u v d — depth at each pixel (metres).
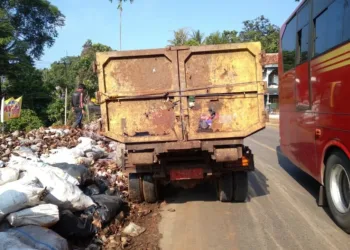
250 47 5.85
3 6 35.56
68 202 4.76
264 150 13.07
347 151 4.73
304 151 6.95
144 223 5.80
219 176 6.62
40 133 12.18
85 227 4.78
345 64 4.73
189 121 5.96
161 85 5.99
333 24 5.23
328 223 5.59
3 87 24.53
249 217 5.97
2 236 3.60
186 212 6.33
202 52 5.92
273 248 4.74
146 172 6.43
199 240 5.09
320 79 5.79
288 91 8.41
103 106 5.98
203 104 5.96
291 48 8.12
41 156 8.84
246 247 4.80
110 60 5.99
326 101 5.49
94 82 33.22
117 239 5.00
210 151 5.91
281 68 9.34
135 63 5.99
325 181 5.66
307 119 6.64
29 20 38.03
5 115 14.41
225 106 5.96
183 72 5.93
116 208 5.64
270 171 9.45
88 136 12.17
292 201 6.79
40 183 4.68
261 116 5.89
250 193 7.42
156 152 5.92
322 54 5.67
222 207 6.55
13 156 7.88
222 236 5.21
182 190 7.74
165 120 5.99
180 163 6.41
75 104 14.50
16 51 26.23
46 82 26.95
